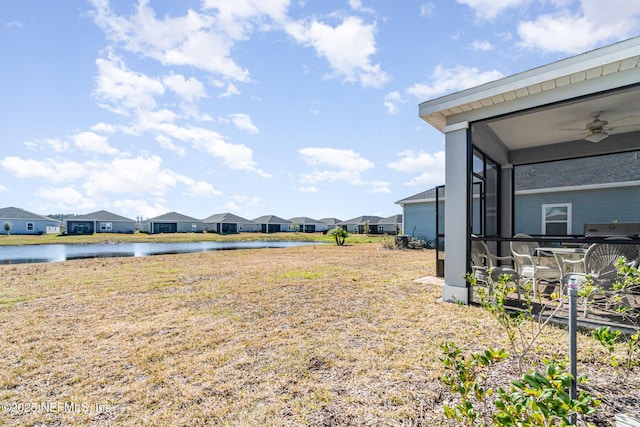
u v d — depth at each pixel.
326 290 5.44
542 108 3.88
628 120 5.12
